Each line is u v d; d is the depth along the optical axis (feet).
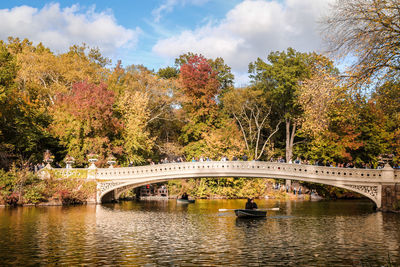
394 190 107.24
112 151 145.59
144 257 48.24
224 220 85.71
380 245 56.44
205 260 46.85
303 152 178.40
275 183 178.19
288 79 163.63
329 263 45.65
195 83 179.52
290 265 44.73
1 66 124.26
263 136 200.64
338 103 71.46
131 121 154.81
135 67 186.50
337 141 158.10
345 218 89.61
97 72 183.73
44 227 71.20
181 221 83.30
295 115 171.01
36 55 163.73
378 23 63.05
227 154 169.58
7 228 69.56
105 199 133.49
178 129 196.85
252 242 58.59
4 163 117.08
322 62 69.41
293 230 70.85
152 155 177.17
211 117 180.86
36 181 116.67
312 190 175.83
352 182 110.83
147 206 123.44
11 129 131.13
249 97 175.11
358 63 64.95
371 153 160.04
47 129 142.20
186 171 121.49
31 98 148.36
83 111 138.62
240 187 169.07
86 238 61.16
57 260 46.47
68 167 126.93
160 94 178.60
